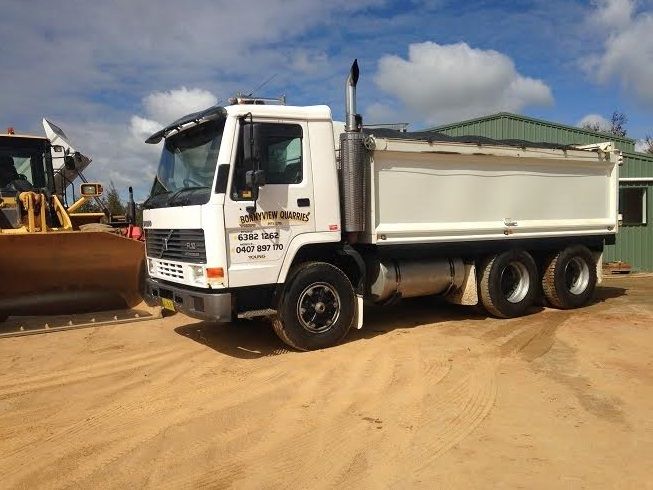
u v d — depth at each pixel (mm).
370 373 5984
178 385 5730
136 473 3885
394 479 3750
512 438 4355
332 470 3885
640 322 8453
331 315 7070
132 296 9367
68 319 8648
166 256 7129
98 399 5367
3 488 3707
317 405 5094
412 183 7707
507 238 8656
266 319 7055
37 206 9203
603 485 3648
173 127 7031
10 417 4945
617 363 6258
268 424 4684
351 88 6992
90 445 4340
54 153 11062
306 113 6762
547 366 6172
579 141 18438
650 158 17750
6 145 10492
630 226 17375
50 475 3875
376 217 7383
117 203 16234
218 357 6723
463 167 8195
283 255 6602
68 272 8711
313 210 6797
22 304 8578
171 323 8539
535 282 9047
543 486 3641
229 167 6227
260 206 6418
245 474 3852
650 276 15758
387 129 7695
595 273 9953
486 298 8594
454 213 8133
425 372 5984
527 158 8812
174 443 4344
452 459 4020
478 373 5938
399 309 9664
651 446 4199
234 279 6266
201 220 6285
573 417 4750
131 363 6527
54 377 6047
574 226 9469
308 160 6766
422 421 4695
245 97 6691
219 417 4840
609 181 10070
